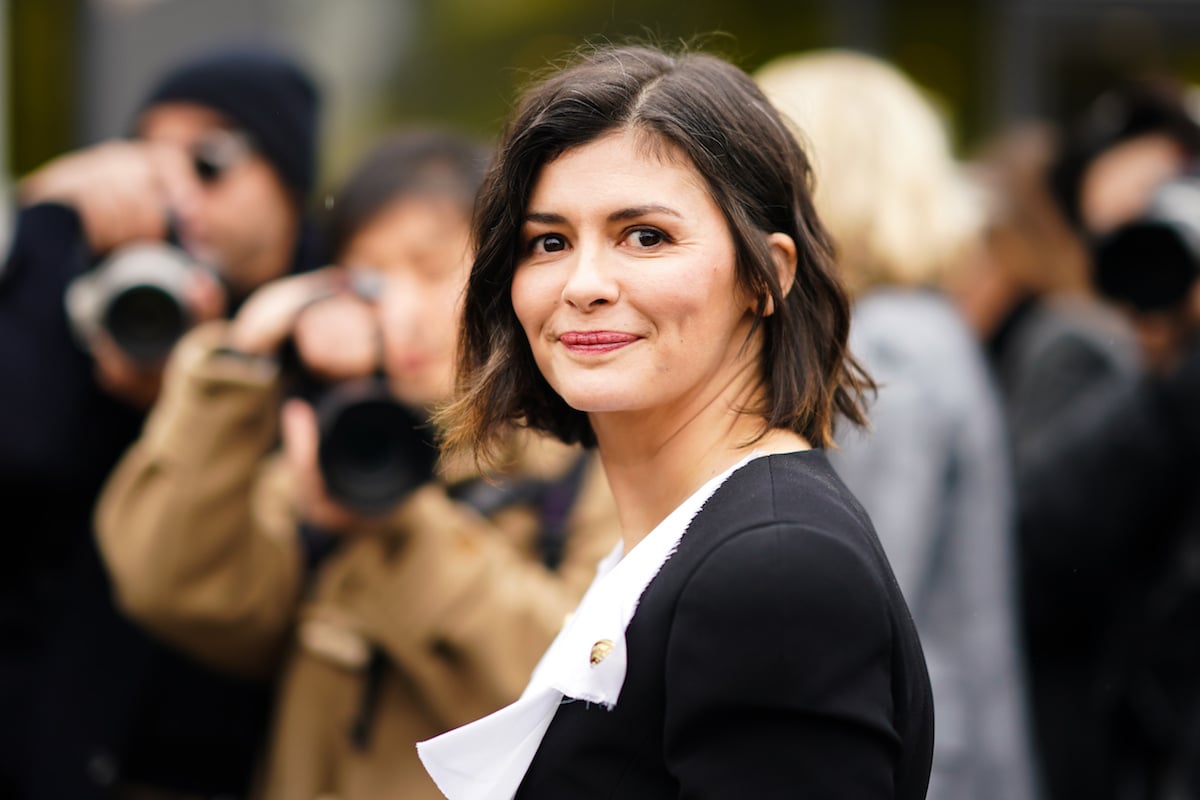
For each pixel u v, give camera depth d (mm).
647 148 3676
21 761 7766
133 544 6773
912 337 7254
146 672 7379
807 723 3215
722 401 3834
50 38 13695
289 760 6645
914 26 15508
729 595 3299
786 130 3920
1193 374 8906
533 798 3627
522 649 6570
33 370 7789
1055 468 9164
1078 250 10328
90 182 8070
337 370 6719
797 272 3920
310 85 8586
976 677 7062
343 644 6602
